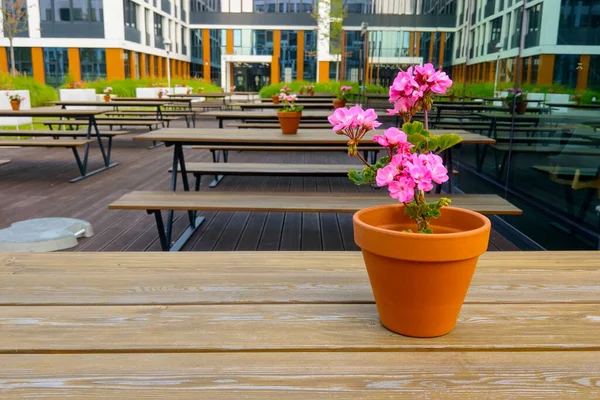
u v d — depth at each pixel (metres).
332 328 0.93
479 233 0.82
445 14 5.60
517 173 3.53
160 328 0.93
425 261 0.81
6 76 13.15
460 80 4.93
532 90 3.31
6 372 0.78
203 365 0.81
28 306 1.03
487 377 0.77
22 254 1.36
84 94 11.53
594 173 2.59
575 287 1.16
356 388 0.74
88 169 5.87
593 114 2.58
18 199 4.32
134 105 8.90
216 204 2.64
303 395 0.73
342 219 3.84
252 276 1.21
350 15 12.44
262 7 27.94
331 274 1.22
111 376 0.77
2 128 10.23
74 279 1.18
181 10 29.02
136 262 1.30
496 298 1.09
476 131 4.41
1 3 17.41
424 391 0.74
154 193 2.93
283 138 3.21
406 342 0.88
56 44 21.31
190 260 1.32
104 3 20.97
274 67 28.33
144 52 24.05
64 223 3.29
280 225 3.67
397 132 0.89
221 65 28.64
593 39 2.61
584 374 0.79
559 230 2.93
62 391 0.73
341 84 13.91
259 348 0.86
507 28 3.77
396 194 0.86
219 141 3.13
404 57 7.40
